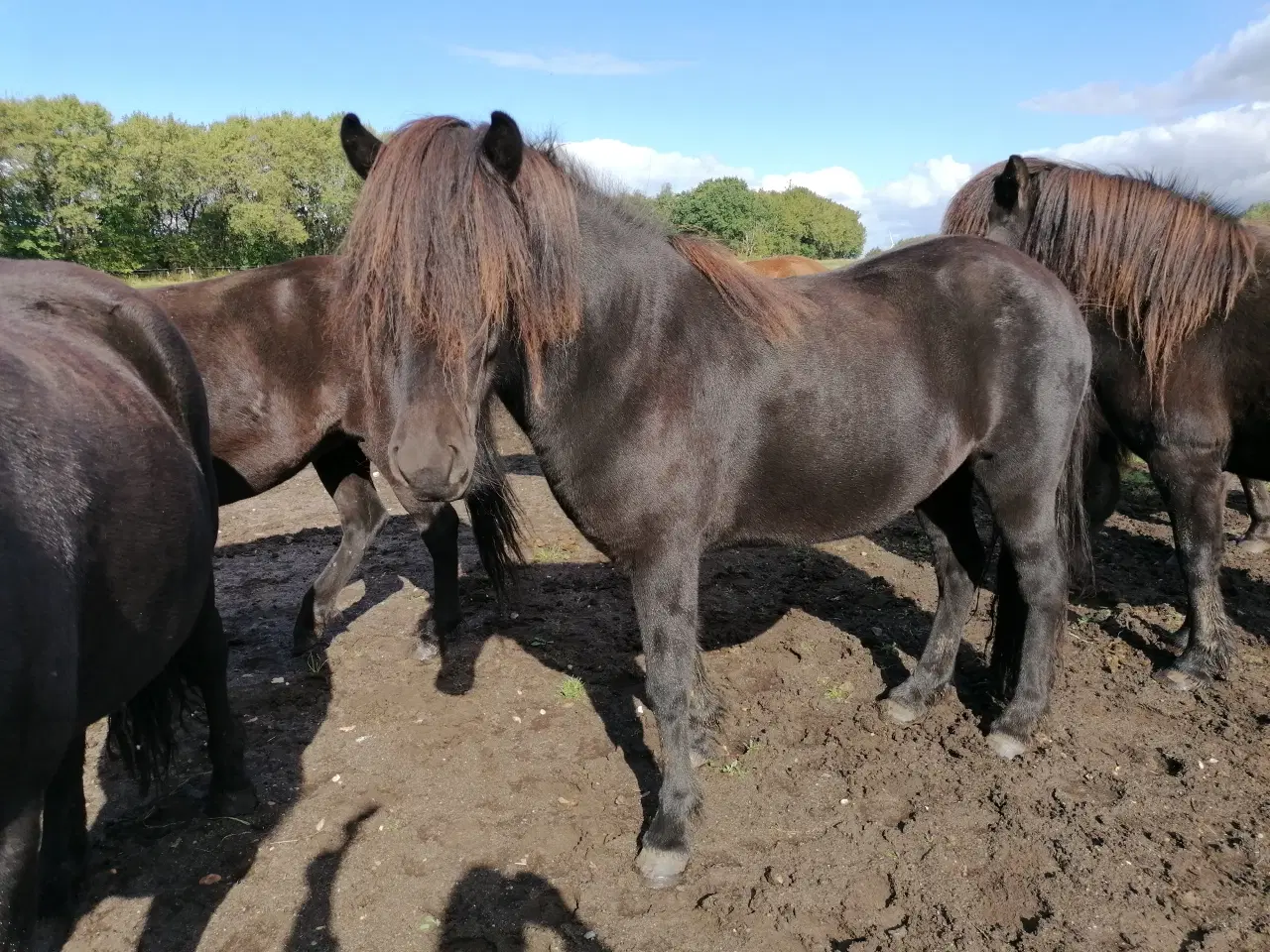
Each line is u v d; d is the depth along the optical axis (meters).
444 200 1.87
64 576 1.53
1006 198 3.79
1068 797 2.84
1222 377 3.32
